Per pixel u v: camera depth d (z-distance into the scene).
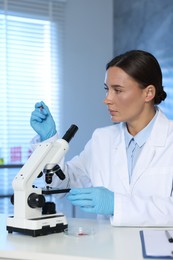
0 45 2.82
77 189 1.19
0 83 2.83
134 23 2.97
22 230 1.05
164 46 2.66
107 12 3.23
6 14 2.82
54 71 3.02
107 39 3.23
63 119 3.04
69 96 3.06
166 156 1.44
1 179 2.87
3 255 0.90
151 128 1.50
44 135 1.47
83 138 3.11
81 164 1.73
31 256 0.87
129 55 1.39
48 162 1.13
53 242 0.97
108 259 0.82
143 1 2.87
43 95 2.98
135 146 1.52
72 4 3.08
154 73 1.42
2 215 1.40
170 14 2.60
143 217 1.15
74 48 3.09
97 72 3.18
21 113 2.91
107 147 1.63
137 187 1.42
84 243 0.96
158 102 1.52
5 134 2.85
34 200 1.06
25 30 2.91
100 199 1.17
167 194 1.38
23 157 2.92
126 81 1.37
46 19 2.98
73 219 1.31
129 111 1.42
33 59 2.95
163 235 1.01
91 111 3.15
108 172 1.57
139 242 0.96
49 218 1.08
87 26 3.14
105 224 1.22
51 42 3.00
